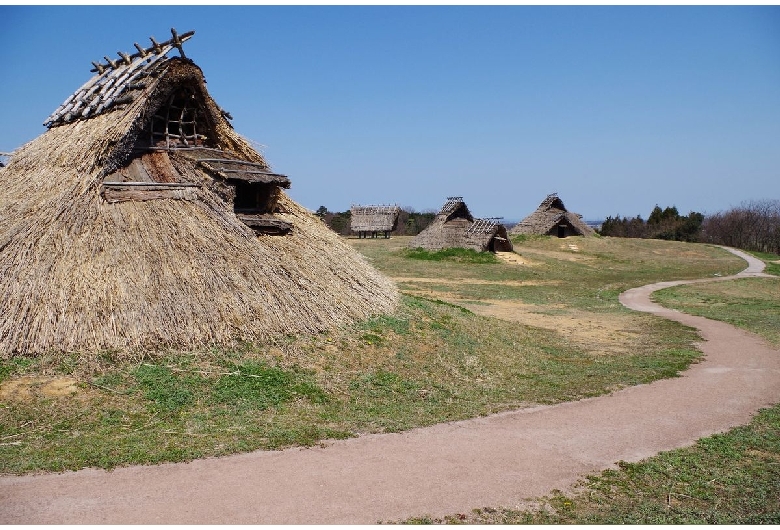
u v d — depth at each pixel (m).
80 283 12.05
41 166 15.06
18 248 12.25
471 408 12.50
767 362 18.92
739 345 21.86
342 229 86.69
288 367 12.91
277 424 10.45
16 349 11.00
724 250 70.94
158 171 15.25
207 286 13.31
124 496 7.50
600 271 52.78
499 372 15.87
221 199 15.84
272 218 17.11
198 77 16.14
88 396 10.41
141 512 7.11
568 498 8.30
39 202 13.54
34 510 7.02
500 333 20.45
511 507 7.89
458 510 7.69
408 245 58.56
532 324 25.28
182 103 16.69
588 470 9.41
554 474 9.14
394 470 8.84
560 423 11.84
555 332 23.56
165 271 13.01
